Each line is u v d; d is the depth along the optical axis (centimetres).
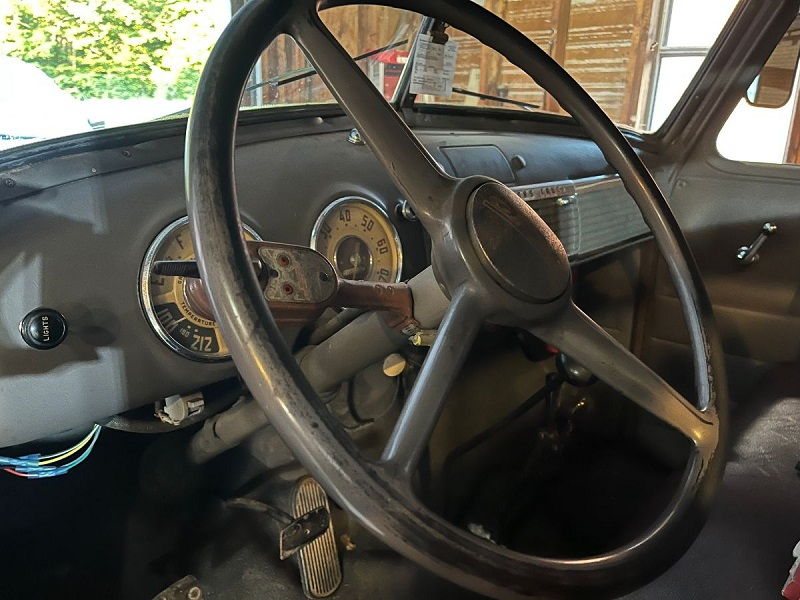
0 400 68
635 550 57
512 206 58
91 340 72
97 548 103
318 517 100
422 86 114
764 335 151
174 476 109
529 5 146
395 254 97
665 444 156
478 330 55
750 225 150
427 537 45
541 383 154
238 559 105
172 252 76
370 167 97
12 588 96
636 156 86
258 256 51
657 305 161
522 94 137
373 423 108
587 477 151
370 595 102
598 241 132
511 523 133
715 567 78
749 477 95
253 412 87
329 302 54
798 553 74
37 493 101
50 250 69
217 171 48
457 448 134
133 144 79
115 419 85
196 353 78
